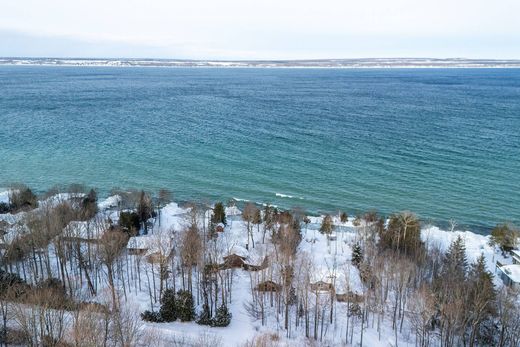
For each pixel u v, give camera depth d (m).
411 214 113.19
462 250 95.69
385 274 84.50
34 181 152.75
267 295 84.50
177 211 128.12
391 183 156.00
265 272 85.12
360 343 72.69
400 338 75.56
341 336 75.12
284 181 156.88
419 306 73.25
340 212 129.75
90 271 87.62
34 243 83.25
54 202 113.56
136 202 121.88
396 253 93.25
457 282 77.25
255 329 75.12
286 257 82.69
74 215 100.56
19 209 111.00
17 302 59.09
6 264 82.38
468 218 131.38
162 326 73.56
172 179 157.25
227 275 84.81
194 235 90.81
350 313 78.38
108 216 111.69
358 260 94.44
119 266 87.06
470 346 68.75
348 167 172.12
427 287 78.44
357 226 119.06
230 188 149.88
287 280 78.56
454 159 183.00
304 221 123.00
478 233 123.69
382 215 131.38
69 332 55.28
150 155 184.62
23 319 54.50
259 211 121.44
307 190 149.25
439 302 73.75
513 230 115.62
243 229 115.75
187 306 76.31
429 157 185.25
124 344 55.56
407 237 99.31
